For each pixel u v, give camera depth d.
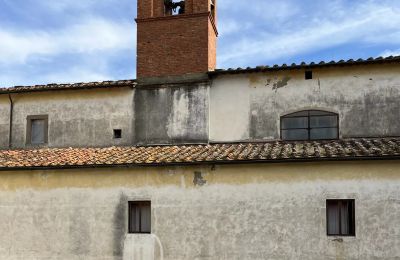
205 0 18.86
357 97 17.66
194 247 15.23
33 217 16.66
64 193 16.50
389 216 14.08
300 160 14.58
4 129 20.28
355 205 14.31
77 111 19.67
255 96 18.30
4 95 20.34
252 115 18.20
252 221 14.91
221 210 15.17
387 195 14.16
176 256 15.34
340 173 14.53
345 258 14.20
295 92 18.08
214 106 18.50
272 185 14.91
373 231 14.12
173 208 15.53
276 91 18.20
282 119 18.06
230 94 18.47
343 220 14.54
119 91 19.38
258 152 15.75
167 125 18.70
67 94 19.88
